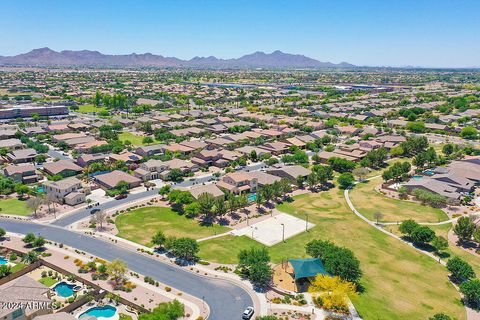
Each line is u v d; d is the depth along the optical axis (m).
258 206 147.75
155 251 112.62
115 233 123.50
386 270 104.81
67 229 125.56
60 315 76.19
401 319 84.56
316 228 130.12
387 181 177.75
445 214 142.38
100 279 96.75
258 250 102.19
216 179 179.00
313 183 166.75
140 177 175.12
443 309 88.62
